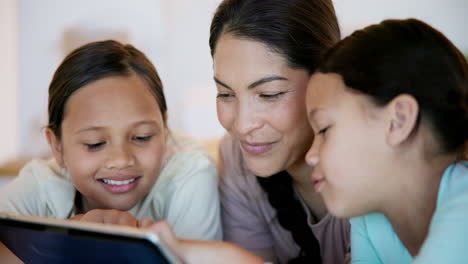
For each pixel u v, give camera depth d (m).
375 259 0.81
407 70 0.63
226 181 1.16
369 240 0.81
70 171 1.01
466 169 0.65
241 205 1.15
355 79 0.65
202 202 1.07
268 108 0.88
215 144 2.14
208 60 2.20
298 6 0.88
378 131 0.64
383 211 0.71
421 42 0.64
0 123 2.02
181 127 2.24
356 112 0.65
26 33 2.07
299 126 0.90
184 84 2.23
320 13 0.92
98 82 0.98
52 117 1.03
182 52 2.20
